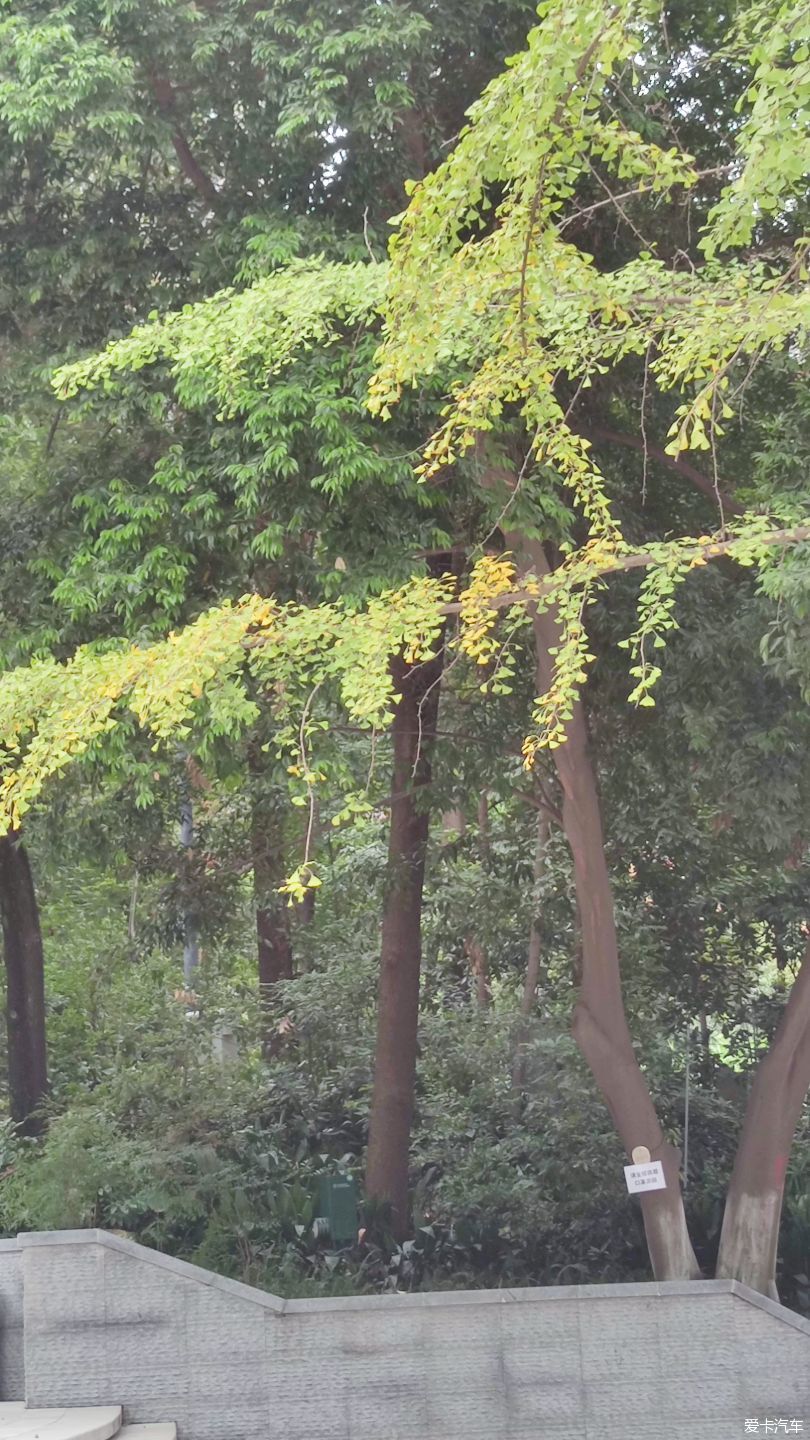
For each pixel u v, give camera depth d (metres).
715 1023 14.50
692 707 9.42
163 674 7.02
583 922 9.87
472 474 8.41
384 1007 12.37
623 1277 11.07
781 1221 11.64
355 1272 10.84
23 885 14.38
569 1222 11.91
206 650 7.01
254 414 8.00
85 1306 7.79
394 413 8.45
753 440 10.77
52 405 10.53
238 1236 10.77
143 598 8.62
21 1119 14.05
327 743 8.98
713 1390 7.67
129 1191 10.82
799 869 13.45
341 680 7.95
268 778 10.05
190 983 17.44
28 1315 7.80
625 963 12.91
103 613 9.06
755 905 13.45
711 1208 11.57
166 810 12.51
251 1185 11.87
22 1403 7.78
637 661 9.97
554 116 5.70
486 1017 15.34
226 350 8.05
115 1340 7.76
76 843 11.52
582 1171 11.90
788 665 8.27
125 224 9.92
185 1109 13.10
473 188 5.77
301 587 9.14
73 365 8.34
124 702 7.91
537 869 14.02
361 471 8.02
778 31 5.13
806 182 8.93
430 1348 7.73
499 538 10.06
